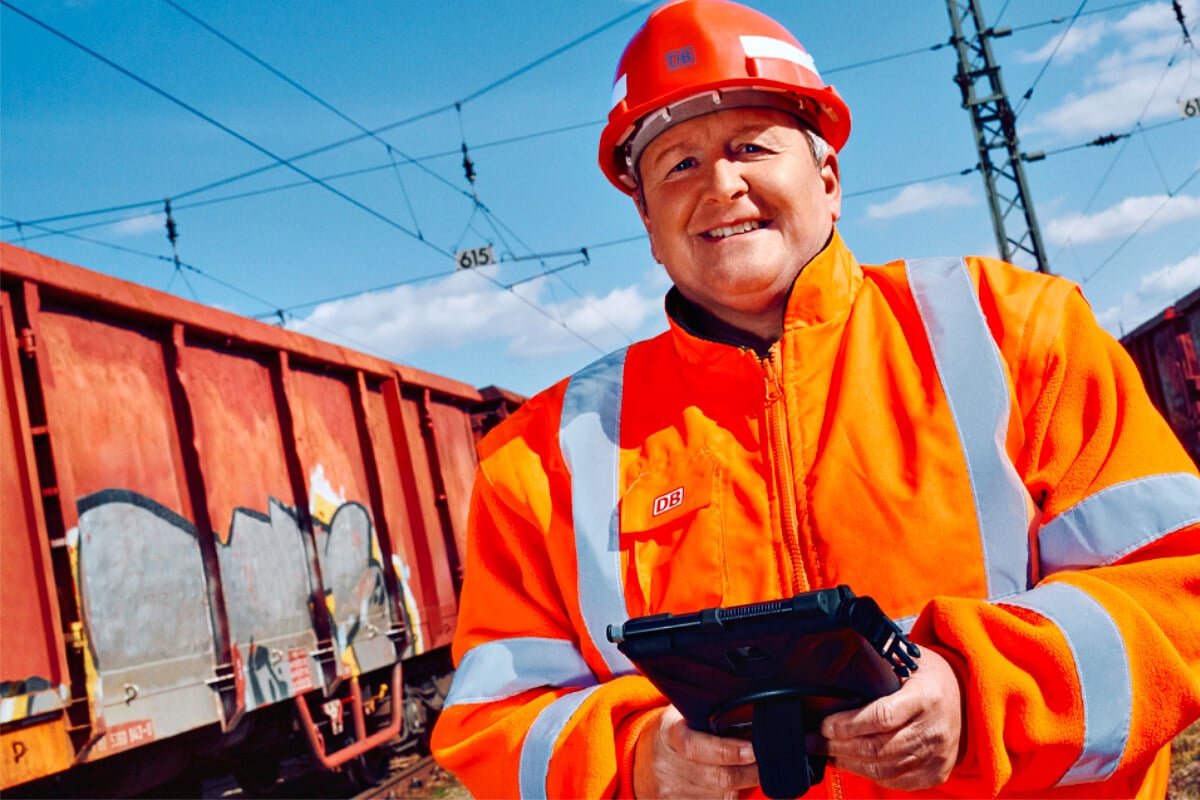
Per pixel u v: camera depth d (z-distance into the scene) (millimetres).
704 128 1420
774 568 1281
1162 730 1095
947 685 1058
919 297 1374
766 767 1043
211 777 8000
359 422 9227
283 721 7559
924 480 1239
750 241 1415
